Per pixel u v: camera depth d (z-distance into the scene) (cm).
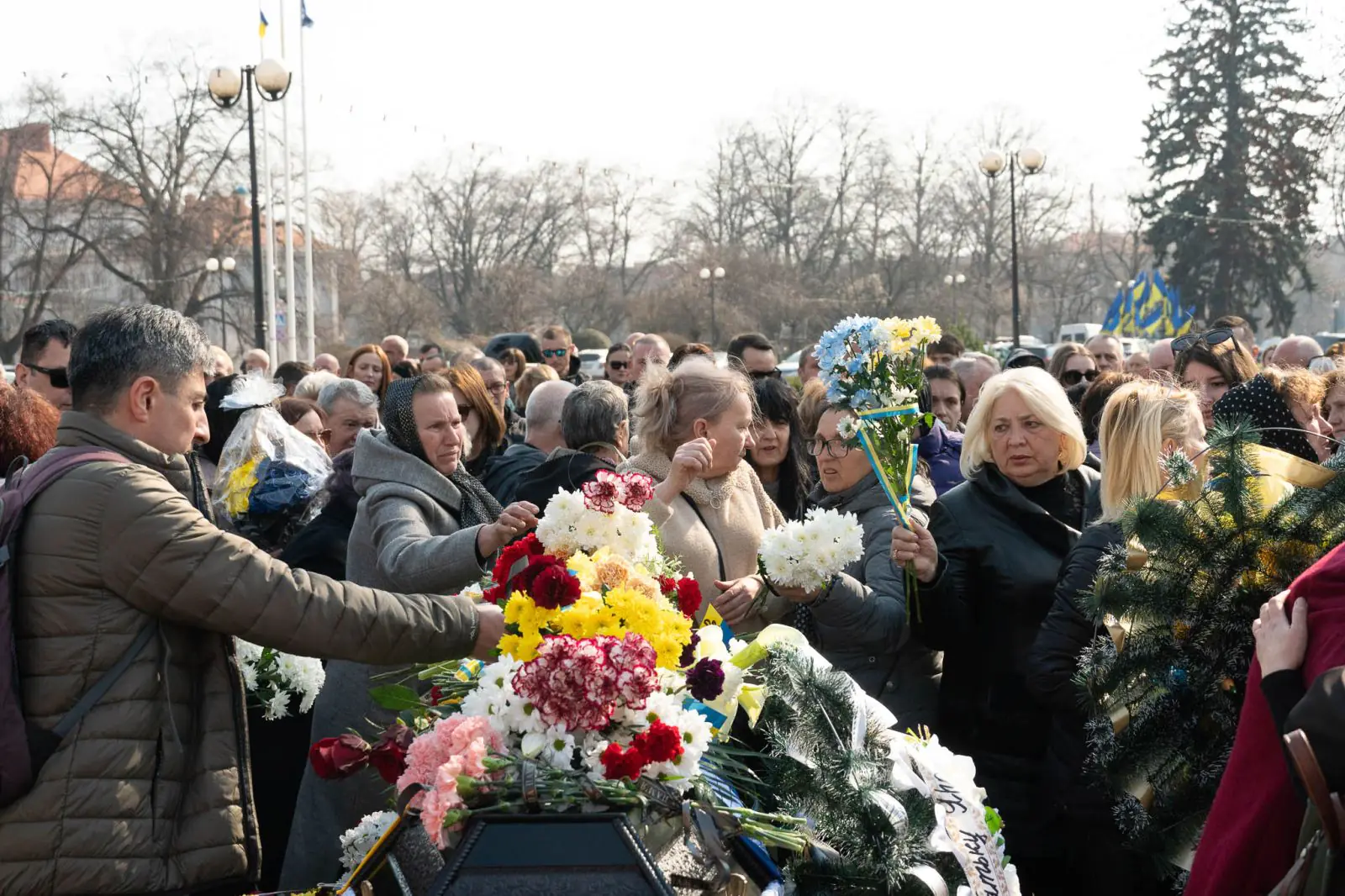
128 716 265
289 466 524
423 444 427
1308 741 231
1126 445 363
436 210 6431
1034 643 362
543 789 229
